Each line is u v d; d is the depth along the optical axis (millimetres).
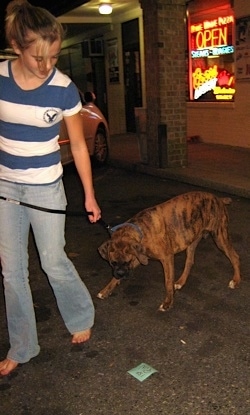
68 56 19281
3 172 2904
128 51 14906
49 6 12039
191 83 13156
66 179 9570
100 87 17188
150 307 4066
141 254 3611
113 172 10039
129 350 3439
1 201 2932
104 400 2930
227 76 11711
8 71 2678
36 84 2666
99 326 3789
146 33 9062
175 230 3893
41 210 2918
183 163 9570
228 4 11281
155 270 4863
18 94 2664
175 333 3625
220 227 4180
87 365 3295
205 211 4039
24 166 2842
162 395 2934
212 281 4496
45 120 2736
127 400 2914
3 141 2824
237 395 2891
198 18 12469
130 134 15484
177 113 9336
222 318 3807
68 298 3312
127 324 3801
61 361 3361
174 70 9125
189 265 4414
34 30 2436
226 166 9258
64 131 8664
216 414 2740
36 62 2516
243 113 11266
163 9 8742
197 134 13086
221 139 12180
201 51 12547
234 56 11312
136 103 15086
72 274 3225
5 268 3027
